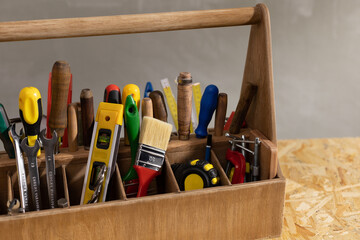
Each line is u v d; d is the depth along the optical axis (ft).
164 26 3.02
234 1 6.35
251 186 2.91
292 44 6.65
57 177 3.10
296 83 6.86
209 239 2.99
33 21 2.79
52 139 2.74
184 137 3.33
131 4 6.21
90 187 2.85
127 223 2.77
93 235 2.73
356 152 4.44
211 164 3.15
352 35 6.66
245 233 3.06
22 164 2.75
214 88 3.22
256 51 3.24
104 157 2.80
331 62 6.84
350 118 7.07
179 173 3.15
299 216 3.36
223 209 2.93
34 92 2.62
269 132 3.12
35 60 6.36
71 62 6.43
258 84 3.24
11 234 2.57
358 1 6.50
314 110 6.98
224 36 6.48
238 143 3.35
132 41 6.40
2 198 3.06
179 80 3.14
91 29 2.89
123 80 6.61
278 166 3.11
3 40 2.76
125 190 3.11
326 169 4.09
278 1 6.42
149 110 3.03
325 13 6.52
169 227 2.87
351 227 3.23
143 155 2.93
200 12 3.06
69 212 2.62
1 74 6.33
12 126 2.81
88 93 2.94
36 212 2.58
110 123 2.77
